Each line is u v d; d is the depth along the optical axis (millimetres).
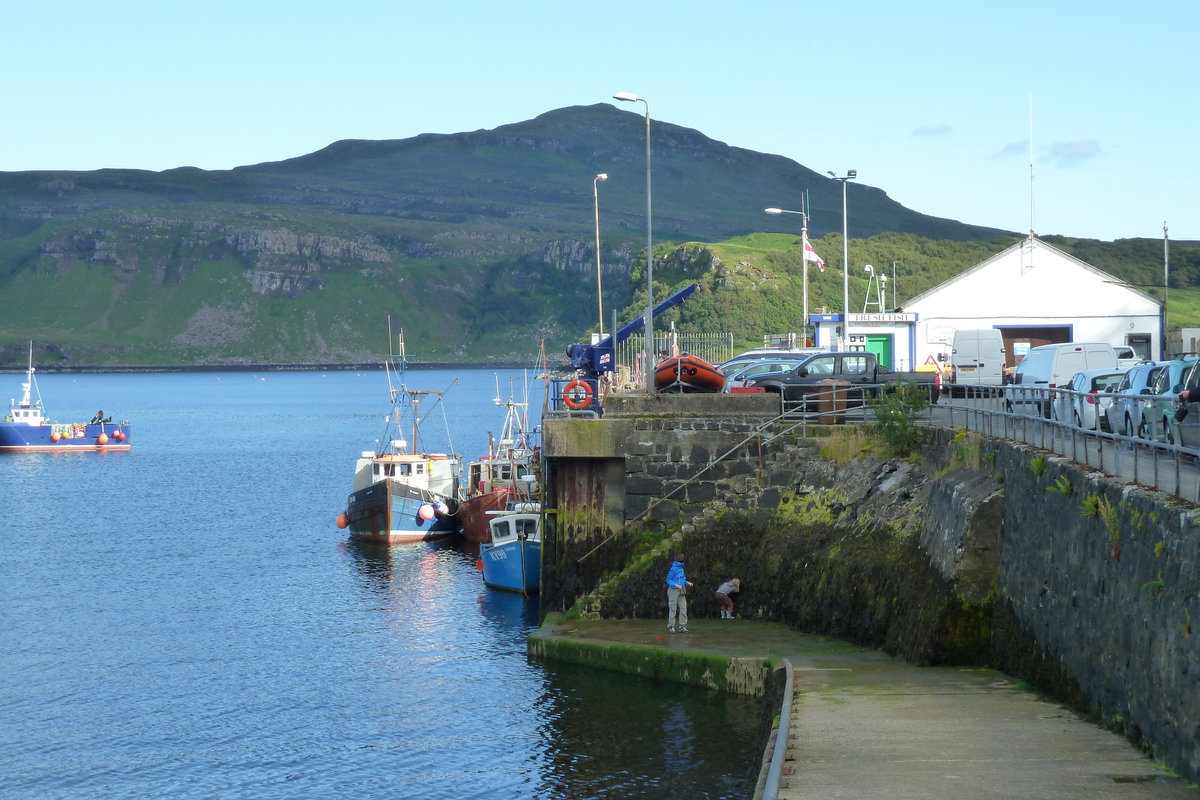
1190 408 16625
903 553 24906
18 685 29828
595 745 22750
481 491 53906
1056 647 18594
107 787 22891
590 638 28109
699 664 25375
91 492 79250
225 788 22656
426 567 46531
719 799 20344
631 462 31391
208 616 37750
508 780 22297
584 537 31922
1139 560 15180
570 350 40062
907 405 29781
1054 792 13453
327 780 22875
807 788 13906
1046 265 58969
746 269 147750
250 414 198125
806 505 29969
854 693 19438
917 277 142500
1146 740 14875
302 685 29328
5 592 42312
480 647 32250
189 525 61062
